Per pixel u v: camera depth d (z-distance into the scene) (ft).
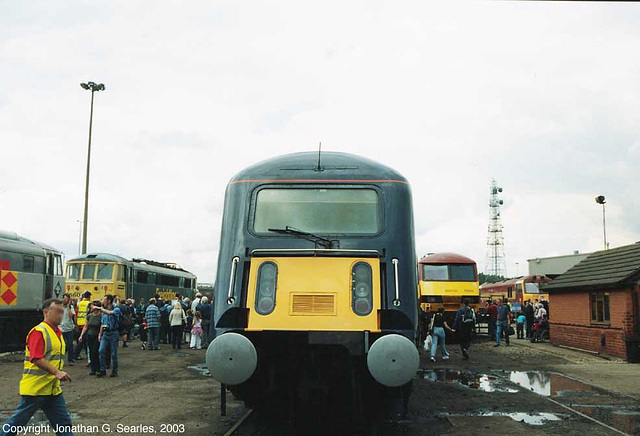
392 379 20.20
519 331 87.40
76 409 30.48
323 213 25.35
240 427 26.30
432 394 35.09
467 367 48.96
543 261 161.17
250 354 20.65
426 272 83.30
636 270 52.26
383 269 24.13
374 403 24.73
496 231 286.05
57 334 20.75
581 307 63.16
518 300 134.41
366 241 24.58
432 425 26.78
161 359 55.72
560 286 67.15
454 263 83.30
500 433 25.41
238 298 24.02
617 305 54.60
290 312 22.77
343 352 23.50
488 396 34.37
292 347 23.38
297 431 25.49
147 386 38.27
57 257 75.61
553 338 70.90
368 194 25.53
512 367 48.91
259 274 23.61
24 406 19.88
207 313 68.44
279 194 25.77
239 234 25.18
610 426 26.81
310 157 26.66
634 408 31.17
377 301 22.95
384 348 20.34
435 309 81.66
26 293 66.54
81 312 57.31
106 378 42.22
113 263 95.81
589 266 66.03
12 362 52.85
